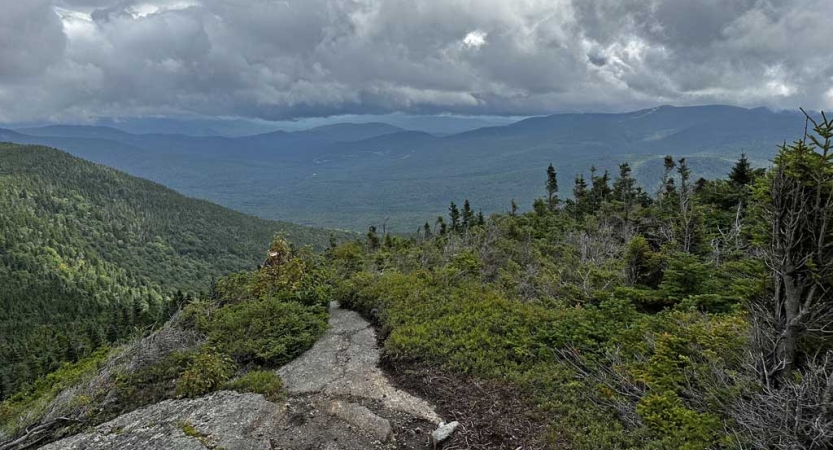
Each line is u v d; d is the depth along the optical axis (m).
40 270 120.19
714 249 14.40
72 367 16.55
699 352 6.33
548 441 6.06
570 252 20.86
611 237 23.20
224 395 8.30
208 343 10.59
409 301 12.47
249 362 10.05
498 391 7.63
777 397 4.61
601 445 5.71
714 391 5.50
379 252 28.00
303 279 14.97
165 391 8.96
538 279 14.85
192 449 6.52
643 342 7.54
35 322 90.31
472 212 46.81
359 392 8.12
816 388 4.49
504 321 10.16
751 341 5.59
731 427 5.05
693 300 8.91
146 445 6.80
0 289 103.06
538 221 31.77
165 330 11.77
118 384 9.28
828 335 4.98
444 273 14.76
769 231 5.49
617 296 10.45
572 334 8.81
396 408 7.50
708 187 25.94
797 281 5.11
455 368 8.61
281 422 7.26
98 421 8.34
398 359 9.31
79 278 124.62
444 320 10.70
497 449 6.11
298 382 8.77
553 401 6.96
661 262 11.49
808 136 4.91
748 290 5.95
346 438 6.73
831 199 4.79
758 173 20.56
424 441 6.58
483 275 16.05
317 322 11.89
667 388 6.05
